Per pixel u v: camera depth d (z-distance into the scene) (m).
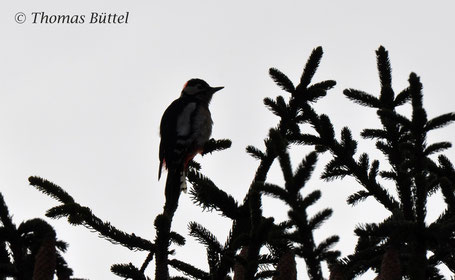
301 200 5.64
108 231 7.64
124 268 7.35
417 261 6.10
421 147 7.77
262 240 6.47
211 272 7.60
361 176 9.03
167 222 7.34
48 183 8.37
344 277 6.54
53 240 6.78
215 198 7.72
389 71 10.08
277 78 9.77
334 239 5.56
